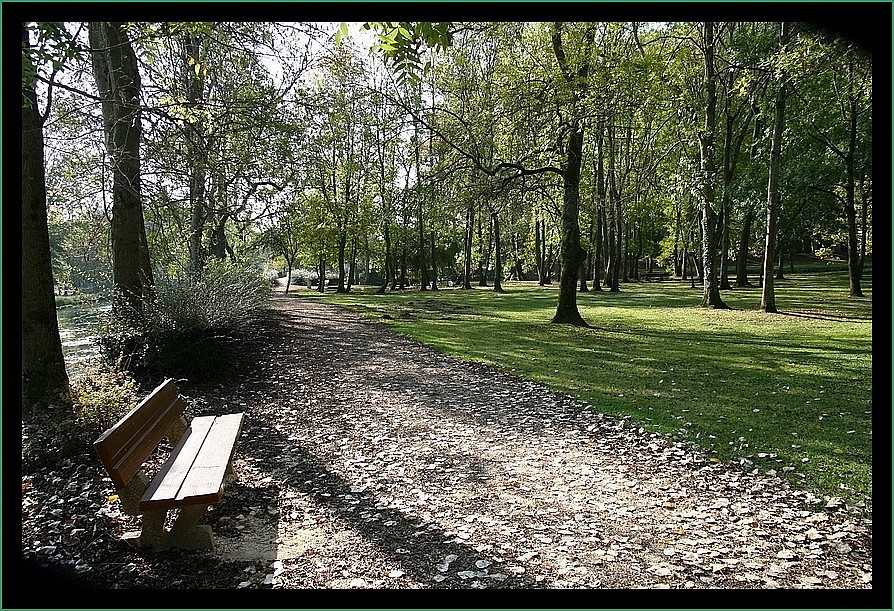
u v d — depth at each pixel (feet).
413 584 11.14
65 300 41.75
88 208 37.58
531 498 15.49
